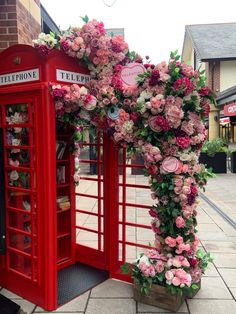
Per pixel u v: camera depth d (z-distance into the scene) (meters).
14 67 3.08
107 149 3.65
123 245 3.62
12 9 3.98
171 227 3.03
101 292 3.34
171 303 2.99
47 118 2.87
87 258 3.92
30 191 3.07
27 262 3.46
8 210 3.29
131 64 3.04
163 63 2.84
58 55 2.93
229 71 19.14
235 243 4.85
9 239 3.36
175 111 2.75
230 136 17.56
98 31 2.98
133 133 3.02
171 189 2.94
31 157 3.03
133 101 3.01
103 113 3.03
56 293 3.03
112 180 3.60
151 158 2.94
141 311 3.00
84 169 12.53
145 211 6.74
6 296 3.27
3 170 3.14
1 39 4.02
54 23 7.12
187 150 2.94
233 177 11.71
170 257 3.08
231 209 7.00
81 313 2.96
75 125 3.64
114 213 3.62
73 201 3.97
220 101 17.59
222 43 20.25
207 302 3.17
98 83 3.09
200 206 7.26
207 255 3.44
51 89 2.83
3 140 3.16
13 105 3.22
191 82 2.77
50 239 2.95
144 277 3.07
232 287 3.48
